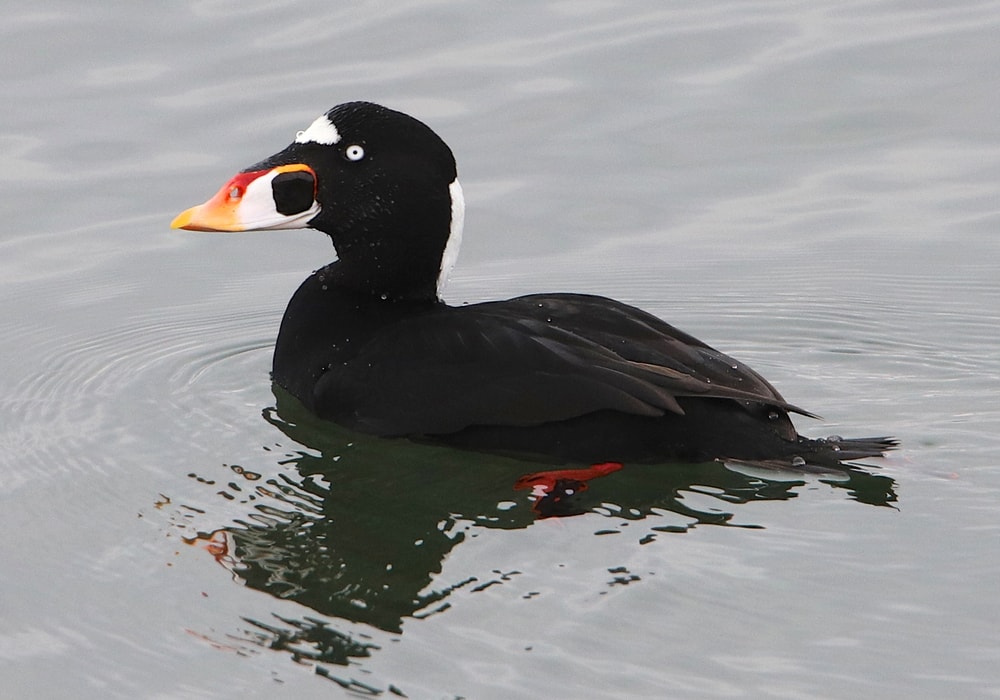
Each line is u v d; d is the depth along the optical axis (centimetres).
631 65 1636
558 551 842
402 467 975
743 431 920
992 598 782
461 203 1075
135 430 1038
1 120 1544
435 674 736
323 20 1733
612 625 768
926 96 1577
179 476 966
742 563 821
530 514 894
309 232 1467
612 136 1532
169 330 1247
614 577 811
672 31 1702
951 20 1709
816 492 893
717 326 1243
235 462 983
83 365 1174
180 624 802
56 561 872
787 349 1190
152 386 1122
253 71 1620
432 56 1653
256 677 749
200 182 1443
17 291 1314
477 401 942
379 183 1047
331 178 1050
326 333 1055
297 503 929
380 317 1057
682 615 774
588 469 928
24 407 1095
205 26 1720
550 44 1683
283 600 817
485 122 1545
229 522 907
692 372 944
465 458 965
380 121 1051
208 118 1537
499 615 780
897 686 719
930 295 1277
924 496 888
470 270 1357
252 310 1288
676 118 1555
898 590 791
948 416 1030
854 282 1306
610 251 1380
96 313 1280
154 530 899
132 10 1748
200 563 860
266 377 1136
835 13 1741
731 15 1741
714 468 915
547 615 778
